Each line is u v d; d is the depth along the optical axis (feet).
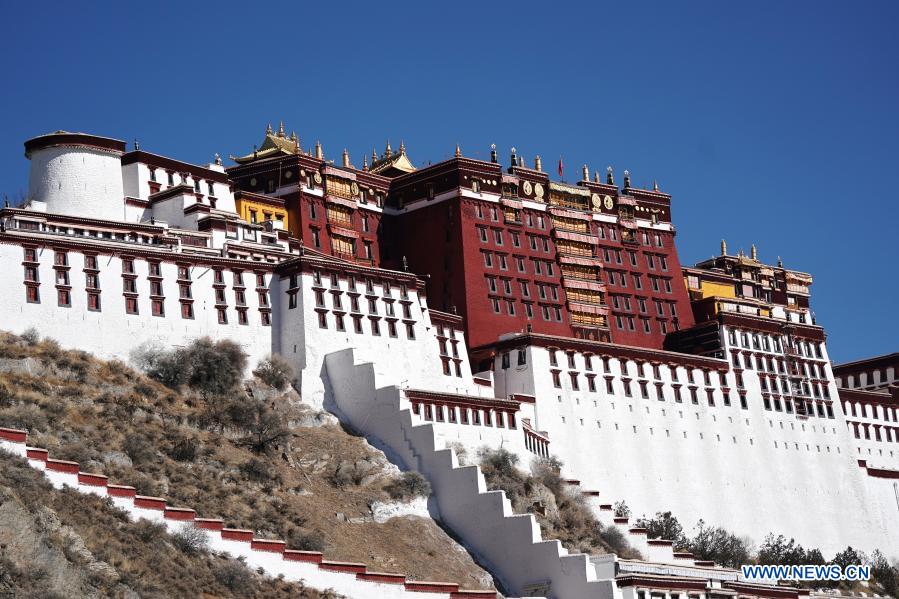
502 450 557.33
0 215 543.80
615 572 467.11
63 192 576.20
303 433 521.65
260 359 544.62
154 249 539.29
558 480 569.23
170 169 615.98
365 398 536.42
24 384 473.67
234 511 455.63
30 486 374.02
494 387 624.18
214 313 540.52
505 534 487.61
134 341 517.96
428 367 588.09
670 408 652.07
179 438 481.87
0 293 495.00
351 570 417.08
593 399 625.82
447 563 479.00
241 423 505.66
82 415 471.21
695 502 645.10
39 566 355.56
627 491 621.31
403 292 586.86
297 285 554.87
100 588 361.51
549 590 473.26
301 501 482.28
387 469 513.45
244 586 393.29
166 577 379.35
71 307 507.30
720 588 476.54
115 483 437.58
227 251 573.74
